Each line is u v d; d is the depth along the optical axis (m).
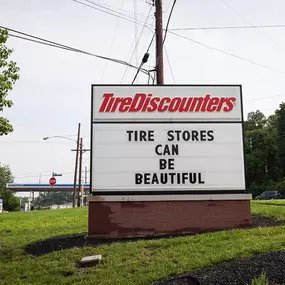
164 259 9.48
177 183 12.92
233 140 13.22
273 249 8.97
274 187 63.12
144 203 12.72
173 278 7.84
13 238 15.05
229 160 13.11
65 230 16.11
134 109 13.26
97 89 13.34
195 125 13.24
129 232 12.55
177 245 10.78
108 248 10.86
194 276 7.83
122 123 13.16
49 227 18.17
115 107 13.24
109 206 12.65
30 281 9.01
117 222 12.59
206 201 12.83
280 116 69.19
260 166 70.50
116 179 12.85
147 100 13.34
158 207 12.73
